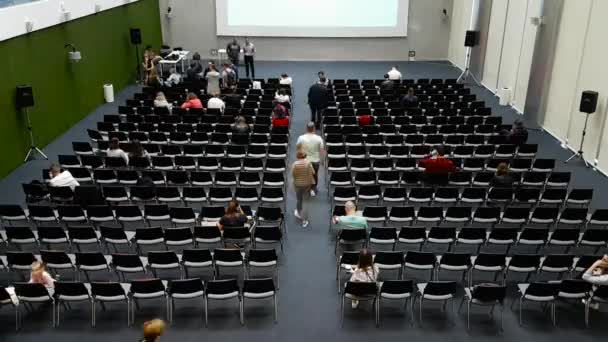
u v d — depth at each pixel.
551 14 15.49
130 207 9.55
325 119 14.80
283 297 8.20
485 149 12.54
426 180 11.14
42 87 14.18
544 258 8.91
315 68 24.12
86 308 7.95
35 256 8.49
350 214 8.90
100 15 18.09
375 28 25.16
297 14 24.86
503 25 19.62
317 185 12.09
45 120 14.40
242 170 11.77
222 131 13.89
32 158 13.55
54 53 14.83
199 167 11.94
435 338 7.36
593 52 13.49
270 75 22.69
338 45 25.52
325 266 9.03
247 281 7.38
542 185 11.53
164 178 11.57
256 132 13.97
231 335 7.36
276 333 7.41
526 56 17.47
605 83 12.92
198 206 11.08
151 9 23.56
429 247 9.71
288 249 9.54
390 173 11.18
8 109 12.53
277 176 11.06
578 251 9.63
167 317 7.72
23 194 11.56
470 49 22.86
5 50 12.34
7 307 7.96
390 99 17.23
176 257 8.03
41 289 7.27
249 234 8.65
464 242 8.89
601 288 7.43
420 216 9.69
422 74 23.47
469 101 17.17
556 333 7.50
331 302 8.10
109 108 18.05
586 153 13.88
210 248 9.50
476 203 11.03
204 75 21.09
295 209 11.02
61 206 9.48
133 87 20.95
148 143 12.81
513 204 10.71
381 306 8.03
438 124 14.83
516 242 8.98
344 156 12.48
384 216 9.69
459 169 11.89
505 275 8.35
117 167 11.76
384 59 25.94
